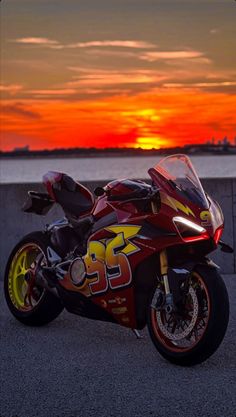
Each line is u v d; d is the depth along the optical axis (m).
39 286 7.64
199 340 5.99
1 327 7.60
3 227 10.30
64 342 6.99
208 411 5.12
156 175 6.32
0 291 9.40
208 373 5.95
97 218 6.89
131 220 6.46
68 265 7.11
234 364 6.17
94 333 7.29
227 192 10.03
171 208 6.13
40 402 5.38
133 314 6.59
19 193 10.26
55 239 7.41
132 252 6.40
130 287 6.47
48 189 7.52
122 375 5.96
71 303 7.05
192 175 6.34
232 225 10.03
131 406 5.25
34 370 6.15
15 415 5.14
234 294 8.81
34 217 10.25
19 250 7.79
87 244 6.85
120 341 6.98
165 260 6.27
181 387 5.63
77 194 7.51
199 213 6.04
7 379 5.93
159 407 5.22
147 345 6.83
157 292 6.29
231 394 5.44
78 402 5.36
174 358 6.13
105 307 6.75
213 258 10.09
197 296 6.15
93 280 6.75
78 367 6.20
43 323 7.57
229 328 7.29
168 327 6.34
